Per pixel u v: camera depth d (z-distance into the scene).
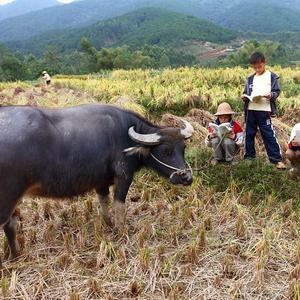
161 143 4.55
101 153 4.42
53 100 9.37
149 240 4.58
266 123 5.71
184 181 4.59
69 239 4.58
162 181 5.82
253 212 5.00
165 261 4.13
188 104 8.63
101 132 4.41
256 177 5.64
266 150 5.91
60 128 4.22
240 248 4.34
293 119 7.80
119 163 4.55
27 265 4.19
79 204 5.42
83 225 4.85
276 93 5.51
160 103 8.66
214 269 4.05
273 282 3.85
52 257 4.36
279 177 5.60
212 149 6.39
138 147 4.52
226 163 5.97
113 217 5.04
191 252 4.16
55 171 4.19
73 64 49.78
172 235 4.53
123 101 8.56
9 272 4.12
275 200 5.20
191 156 6.30
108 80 12.40
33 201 5.39
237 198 5.25
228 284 3.84
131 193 5.71
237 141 5.79
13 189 3.95
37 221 5.07
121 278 3.96
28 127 4.00
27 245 4.58
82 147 4.29
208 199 5.32
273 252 4.23
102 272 4.05
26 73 38.94
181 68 14.13
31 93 10.20
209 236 4.57
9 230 4.26
